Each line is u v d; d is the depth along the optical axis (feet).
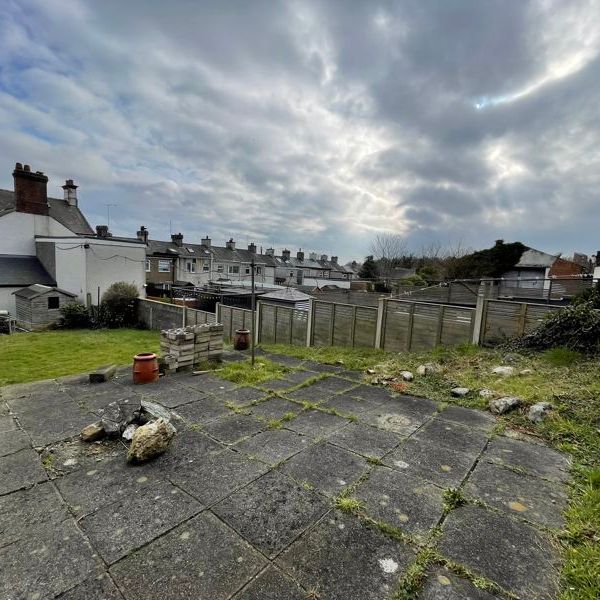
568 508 7.52
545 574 5.84
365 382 17.42
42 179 61.52
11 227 58.80
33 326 50.14
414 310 24.99
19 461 9.74
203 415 13.15
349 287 98.48
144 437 9.70
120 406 11.97
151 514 7.50
